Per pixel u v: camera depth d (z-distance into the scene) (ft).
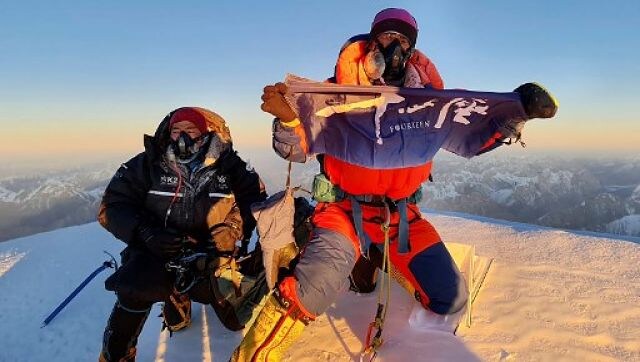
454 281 10.16
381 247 10.11
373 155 9.12
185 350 10.41
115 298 13.67
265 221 8.73
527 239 16.11
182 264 9.86
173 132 10.37
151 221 10.27
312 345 10.08
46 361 10.68
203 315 11.95
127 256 10.29
